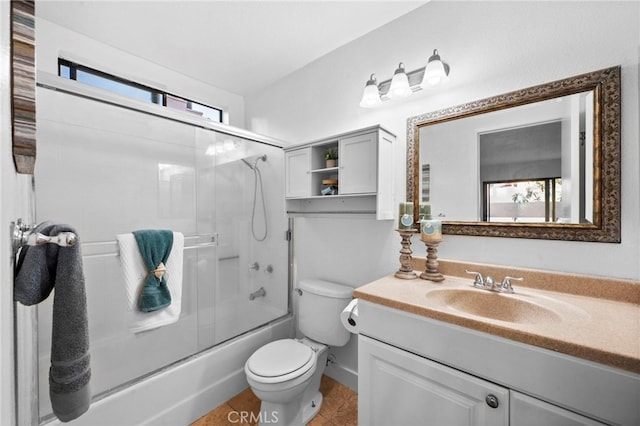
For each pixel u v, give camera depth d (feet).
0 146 1.09
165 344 5.59
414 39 5.02
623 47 3.32
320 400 5.44
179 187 6.10
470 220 4.43
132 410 4.40
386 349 3.54
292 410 4.71
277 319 7.20
